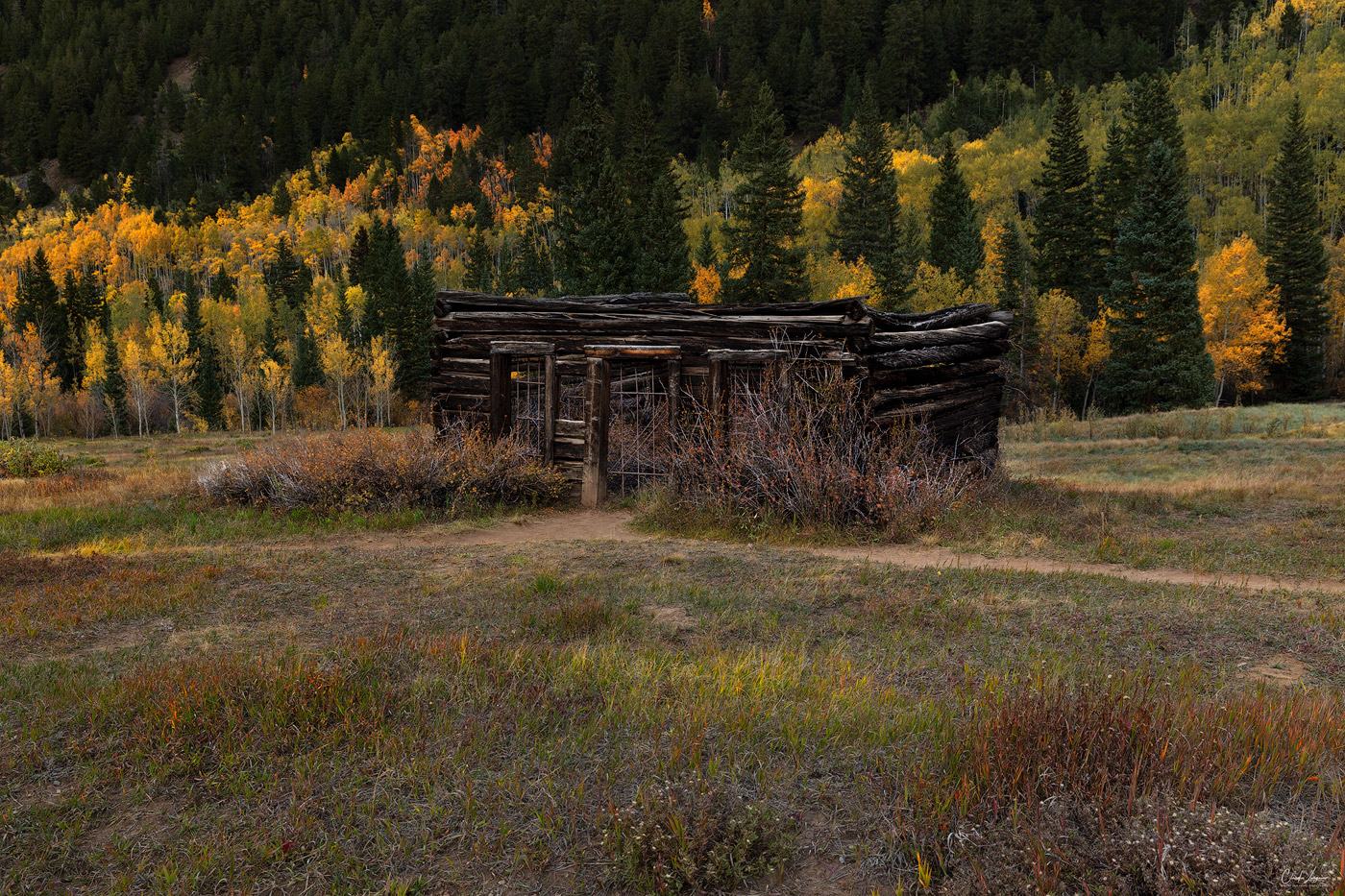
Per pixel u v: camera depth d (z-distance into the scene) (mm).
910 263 76000
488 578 8406
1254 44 158875
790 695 4941
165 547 10445
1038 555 9523
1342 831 3221
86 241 183125
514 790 3803
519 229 171875
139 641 6434
